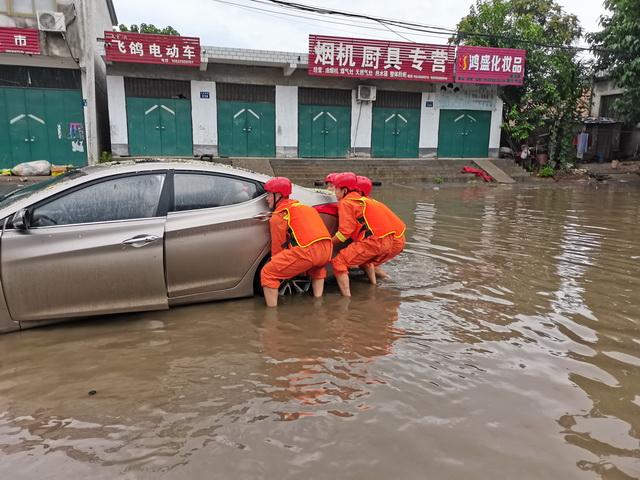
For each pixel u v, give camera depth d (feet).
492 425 8.93
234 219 14.57
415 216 33.45
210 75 59.98
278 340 12.52
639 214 35.45
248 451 8.16
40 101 52.54
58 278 12.52
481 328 13.46
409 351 11.96
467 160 67.46
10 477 7.54
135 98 58.08
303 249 14.51
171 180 14.05
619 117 68.23
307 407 9.45
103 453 8.11
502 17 70.59
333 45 60.44
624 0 59.88
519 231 28.02
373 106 67.41
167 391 10.05
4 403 9.59
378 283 17.52
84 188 13.08
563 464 7.90
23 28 48.37
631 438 8.64
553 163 69.46
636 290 17.02
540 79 68.23
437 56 64.13
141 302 13.56
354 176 16.46
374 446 8.29
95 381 10.44
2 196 14.55
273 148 64.28
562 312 14.76
